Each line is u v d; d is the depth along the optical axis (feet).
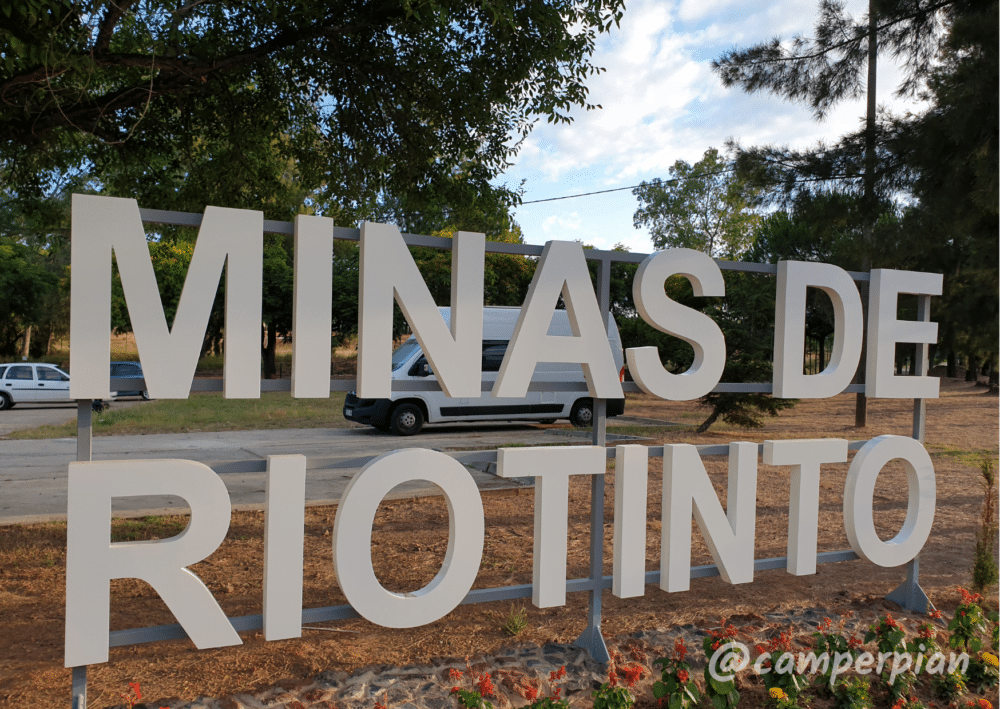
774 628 15.47
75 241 10.14
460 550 12.69
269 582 11.34
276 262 99.09
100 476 10.21
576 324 13.79
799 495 15.51
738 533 14.85
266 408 65.87
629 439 44.27
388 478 12.01
